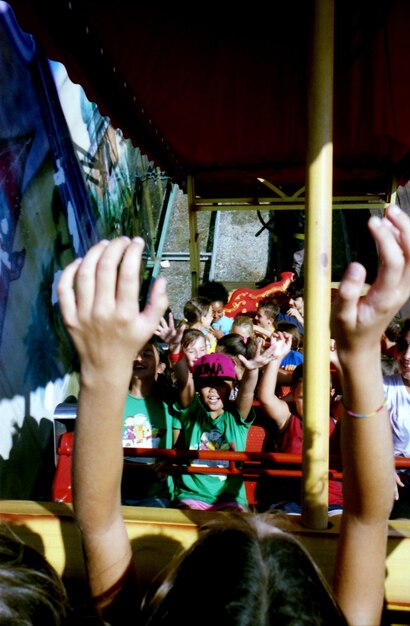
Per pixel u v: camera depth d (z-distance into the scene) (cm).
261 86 448
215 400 296
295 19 346
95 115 845
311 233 146
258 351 290
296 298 733
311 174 146
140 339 76
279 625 65
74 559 156
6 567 76
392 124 479
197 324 584
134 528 159
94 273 74
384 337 507
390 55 366
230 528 81
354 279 74
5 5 523
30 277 555
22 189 549
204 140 576
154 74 414
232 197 680
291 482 318
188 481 293
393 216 74
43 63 622
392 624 149
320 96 144
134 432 311
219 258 1410
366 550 95
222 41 376
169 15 332
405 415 323
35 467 520
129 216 1152
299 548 78
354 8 320
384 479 89
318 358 146
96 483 88
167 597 74
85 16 302
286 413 319
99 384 79
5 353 484
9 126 525
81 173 775
